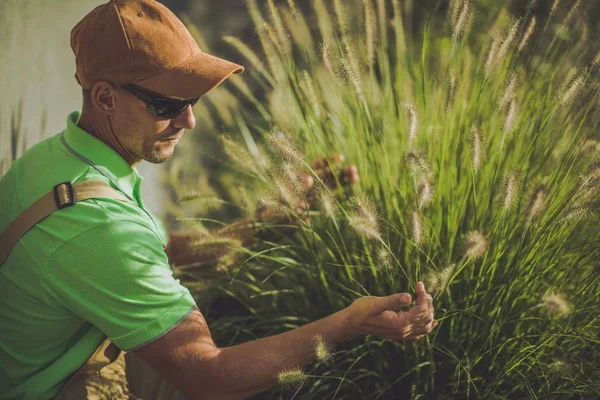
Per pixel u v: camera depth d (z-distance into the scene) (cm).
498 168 245
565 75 247
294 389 248
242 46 287
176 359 181
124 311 179
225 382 182
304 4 372
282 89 283
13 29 272
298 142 281
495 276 230
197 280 284
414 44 383
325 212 235
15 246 184
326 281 256
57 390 190
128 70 182
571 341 231
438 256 239
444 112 250
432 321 188
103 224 179
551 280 234
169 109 187
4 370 193
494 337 229
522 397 230
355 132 261
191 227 262
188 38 191
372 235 211
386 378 242
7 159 270
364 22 267
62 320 186
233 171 357
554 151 247
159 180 388
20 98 279
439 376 238
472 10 242
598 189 206
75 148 190
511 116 218
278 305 276
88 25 185
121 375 205
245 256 274
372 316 183
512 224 237
